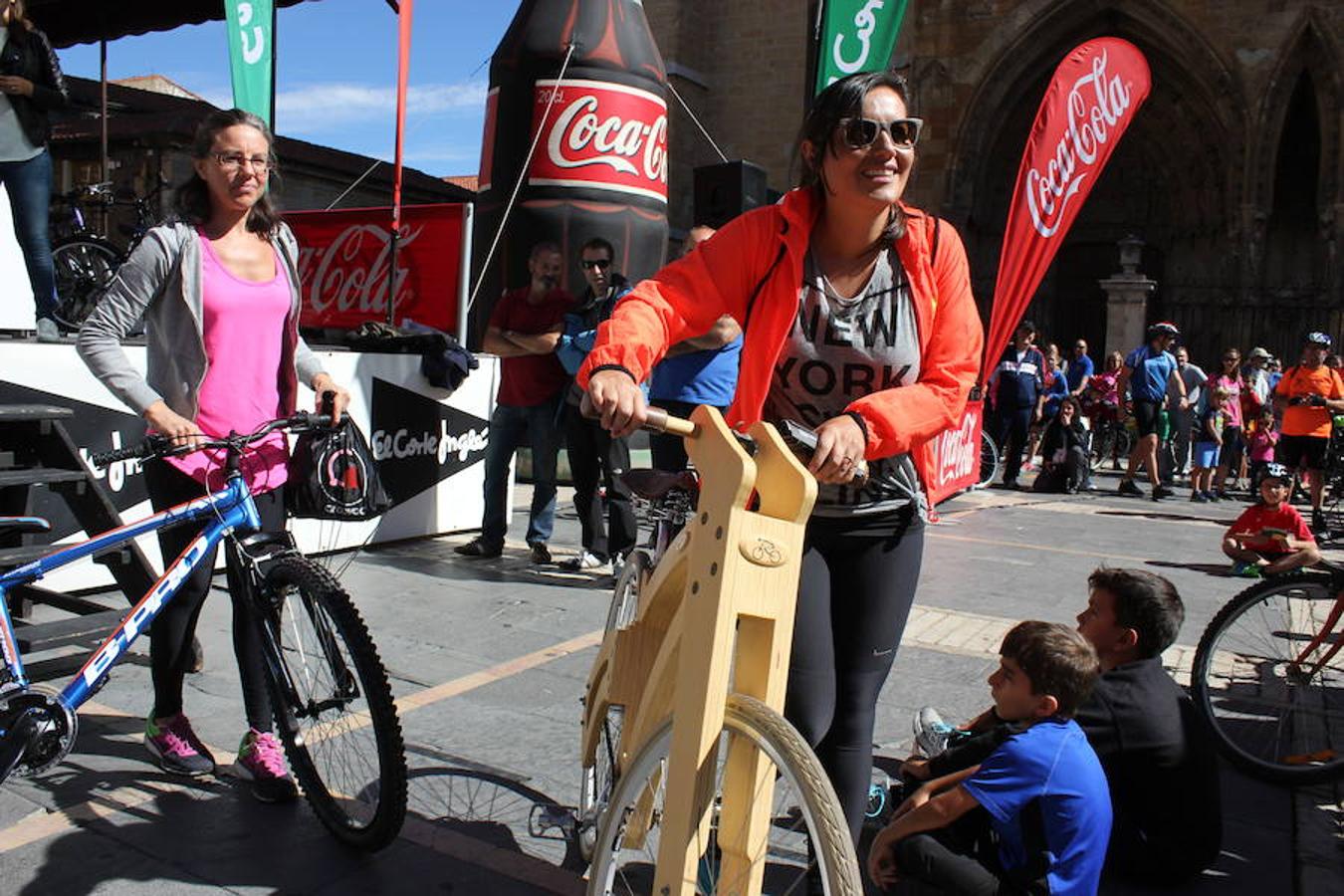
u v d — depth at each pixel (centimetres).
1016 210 825
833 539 245
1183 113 2267
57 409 399
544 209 988
